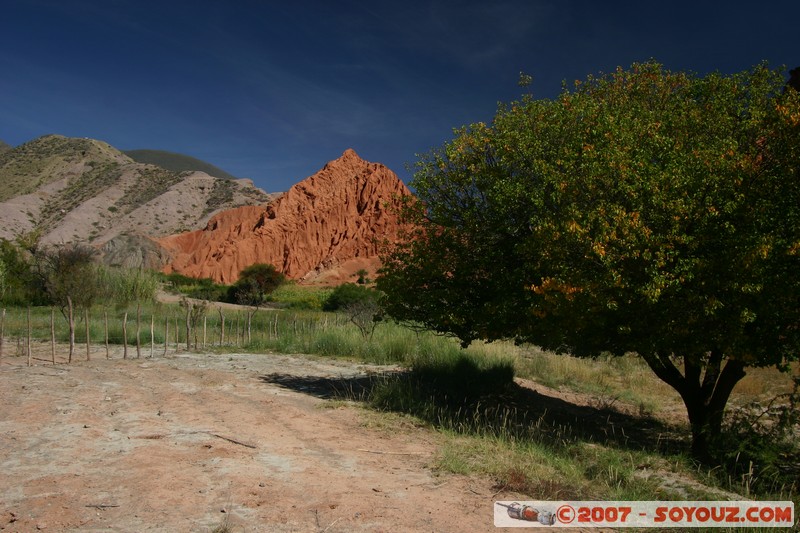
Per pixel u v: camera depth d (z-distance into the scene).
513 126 9.49
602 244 7.26
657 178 7.42
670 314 7.63
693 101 9.73
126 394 8.66
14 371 10.26
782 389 15.39
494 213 9.41
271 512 4.43
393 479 5.55
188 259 96.81
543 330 8.98
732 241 7.10
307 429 7.38
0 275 27.78
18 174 168.38
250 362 13.55
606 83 10.73
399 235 10.84
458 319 9.69
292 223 100.12
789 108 7.57
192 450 5.93
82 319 19.14
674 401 15.03
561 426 9.96
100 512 4.28
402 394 9.91
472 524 4.51
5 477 4.92
